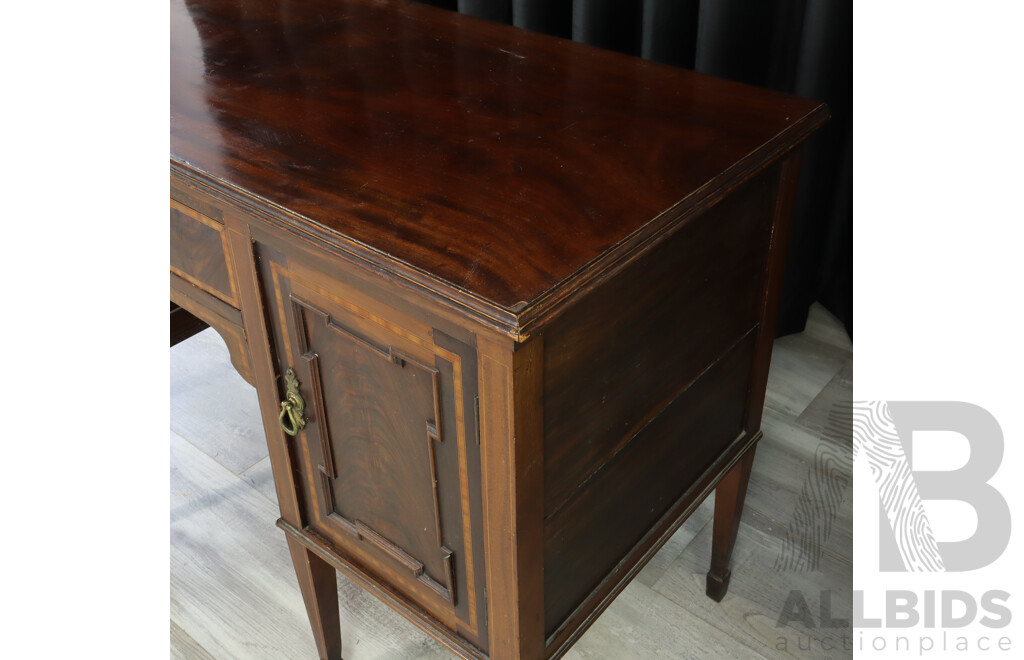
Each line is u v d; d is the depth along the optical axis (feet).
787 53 5.34
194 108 3.33
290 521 3.63
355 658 4.27
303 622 4.48
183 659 4.32
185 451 5.51
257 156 2.97
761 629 4.27
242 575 4.73
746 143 3.03
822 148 5.27
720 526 4.16
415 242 2.47
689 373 3.23
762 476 5.06
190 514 5.09
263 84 3.52
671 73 3.59
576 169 2.86
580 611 3.16
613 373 2.76
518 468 2.48
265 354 3.14
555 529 2.81
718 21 4.91
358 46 3.89
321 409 3.09
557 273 2.33
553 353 2.43
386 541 3.22
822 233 5.83
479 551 2.81
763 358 3.73
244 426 5.69
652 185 2.76
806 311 5.98
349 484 3.22
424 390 2.63
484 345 2.31
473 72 3.62
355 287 2.61
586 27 5.28
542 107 3.31
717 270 3.11
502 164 2.89
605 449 2.90
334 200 2.69
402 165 2.89
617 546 3.26
